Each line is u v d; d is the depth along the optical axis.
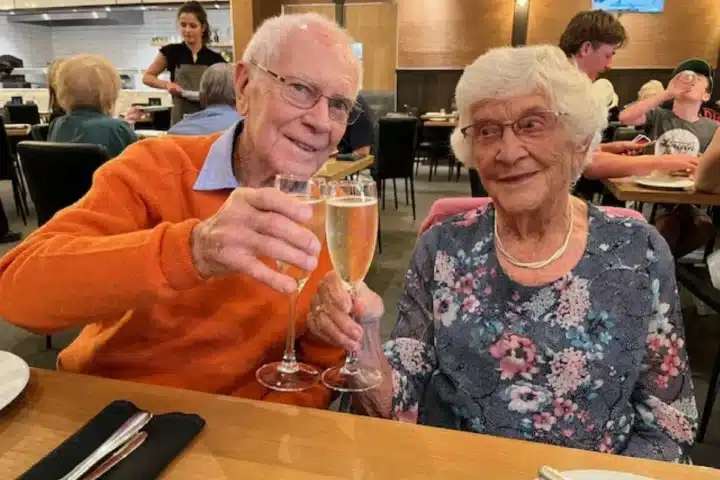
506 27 8.66
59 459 0.67
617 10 8.36
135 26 9.50
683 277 2.46
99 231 1.01
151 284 0.73
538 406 1.04
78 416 0.79
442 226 1.18
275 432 0.76
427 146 7.50
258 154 1.13
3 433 0.75
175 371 1.08
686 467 0.70
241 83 1.16
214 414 0.80
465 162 1.14
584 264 1.04
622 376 1.02
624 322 1.02
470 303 1.09
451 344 1.10
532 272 1.05
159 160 1.13
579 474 0.65
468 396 1.08
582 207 1.11
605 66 2.67
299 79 1.06
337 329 0.96
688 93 3.18
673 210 3.28
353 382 0.95
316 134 1.11
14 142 5.92
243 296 1.09
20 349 2.76
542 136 1.00
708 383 2.55
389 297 3.48
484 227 1.12
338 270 0.91
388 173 5.49
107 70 3.05
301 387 0.94
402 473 0.68
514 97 0.99
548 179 1.01
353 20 8.80
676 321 1.05
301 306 1.13
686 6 8.26
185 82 4.27
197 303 1.06
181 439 0.72
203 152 1.17
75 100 3.01
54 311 0.80
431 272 1.16
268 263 0.95
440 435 0.76
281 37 1.08
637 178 2.70
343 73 1.09
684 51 8.42
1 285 0.86
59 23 9.75
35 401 0.82
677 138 2.93
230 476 0.67
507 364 1.05
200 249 0.72
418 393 1.15
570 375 1.02
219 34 9.01
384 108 9.13
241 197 0.71
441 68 8.89
